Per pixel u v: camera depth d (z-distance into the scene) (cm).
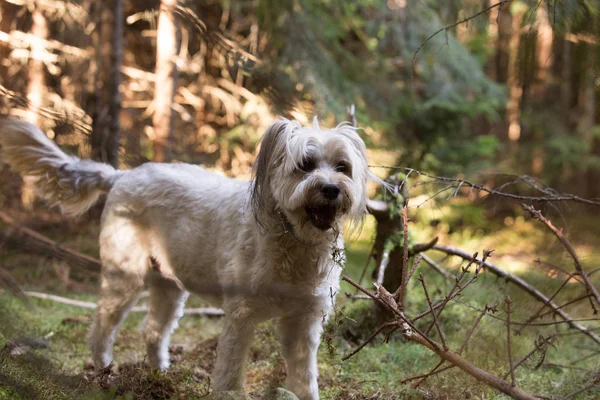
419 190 1080
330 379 507
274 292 425
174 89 1011
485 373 364
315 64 1076
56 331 599
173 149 1027
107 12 814
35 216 685
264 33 1061
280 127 436
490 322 512
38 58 950
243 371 434
